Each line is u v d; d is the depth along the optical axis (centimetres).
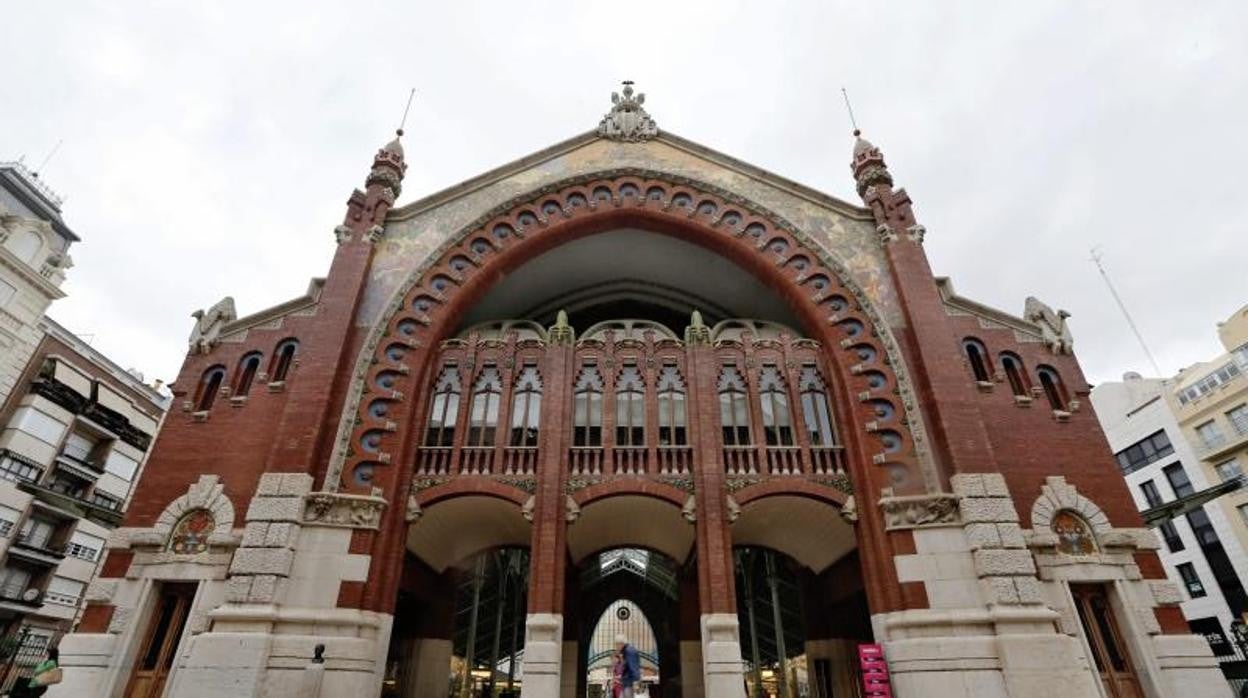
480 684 3375
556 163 2584
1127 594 1777
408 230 2384
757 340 2270
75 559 4166
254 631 1627
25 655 3559
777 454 2062
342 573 1753
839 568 2303
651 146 2644
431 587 2381
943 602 1733
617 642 1541
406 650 2302
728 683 1686
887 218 2398
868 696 1700
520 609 3453
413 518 1930
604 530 2336
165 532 1805
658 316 3000
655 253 2697
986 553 1750
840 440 2105
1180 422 4588
